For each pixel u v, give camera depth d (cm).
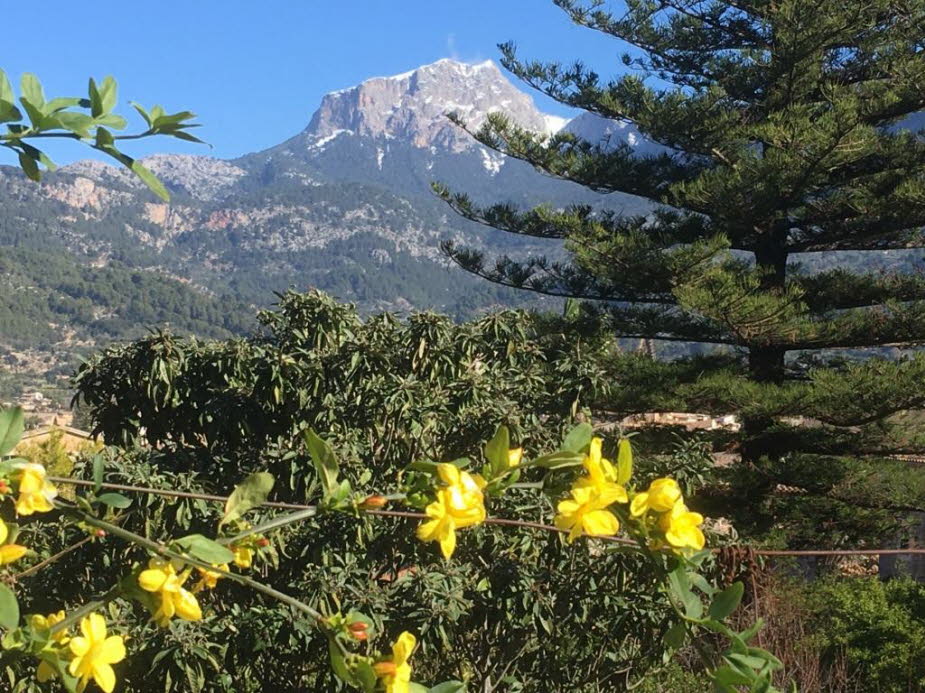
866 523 1134
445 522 105
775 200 1143
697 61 1355
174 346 482
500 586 408
